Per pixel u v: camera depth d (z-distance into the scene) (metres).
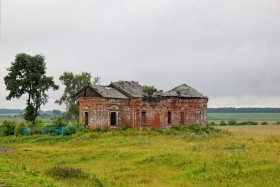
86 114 53.59
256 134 53.66
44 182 18.84
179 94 60.22
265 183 21.58
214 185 21.77
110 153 33.03
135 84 60.00
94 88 53.31
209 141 41.09
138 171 25.97
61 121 53.41
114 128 53.72
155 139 44.31
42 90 69.94
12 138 48.97
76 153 34.34
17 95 68.81
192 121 61.62
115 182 23.05
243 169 24.47
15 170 22.27
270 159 26.78
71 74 78.38
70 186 20.97
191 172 24.75
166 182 23.02
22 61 68.50
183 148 33.84
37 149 39.09
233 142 37.38
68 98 78.25
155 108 56.97
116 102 54.09
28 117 68.81
